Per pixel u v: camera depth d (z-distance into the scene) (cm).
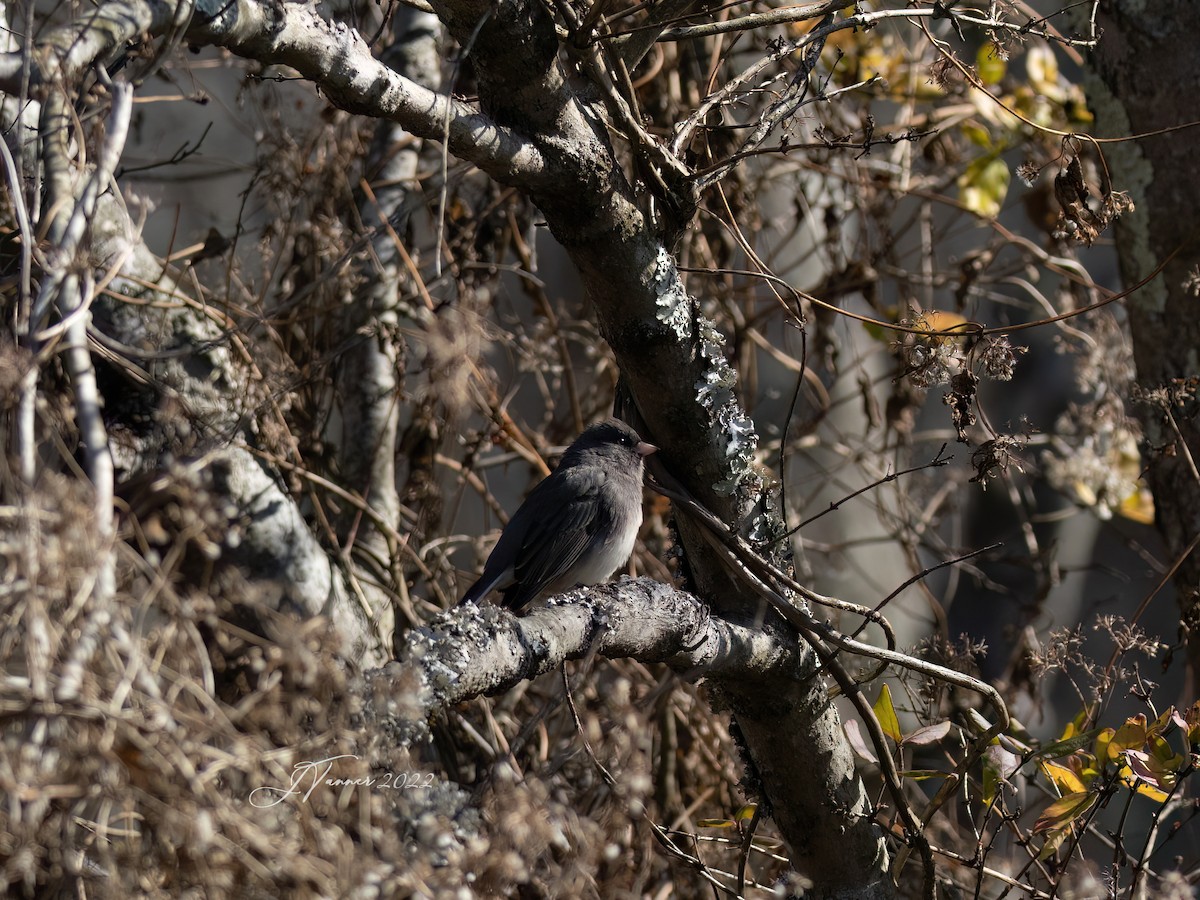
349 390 945
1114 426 1074
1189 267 755
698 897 823
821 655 652
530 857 446
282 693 411
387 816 402
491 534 1050
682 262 998
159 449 679
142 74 482
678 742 980
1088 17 791
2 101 582
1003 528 1716
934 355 659
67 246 409
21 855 328
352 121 928
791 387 1266
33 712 334
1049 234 1087
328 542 862
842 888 691
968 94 1038
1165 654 775
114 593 367
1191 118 749
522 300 1434
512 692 955
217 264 927
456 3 545
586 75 601
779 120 644
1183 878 648
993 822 862
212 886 347
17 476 382
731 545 647
